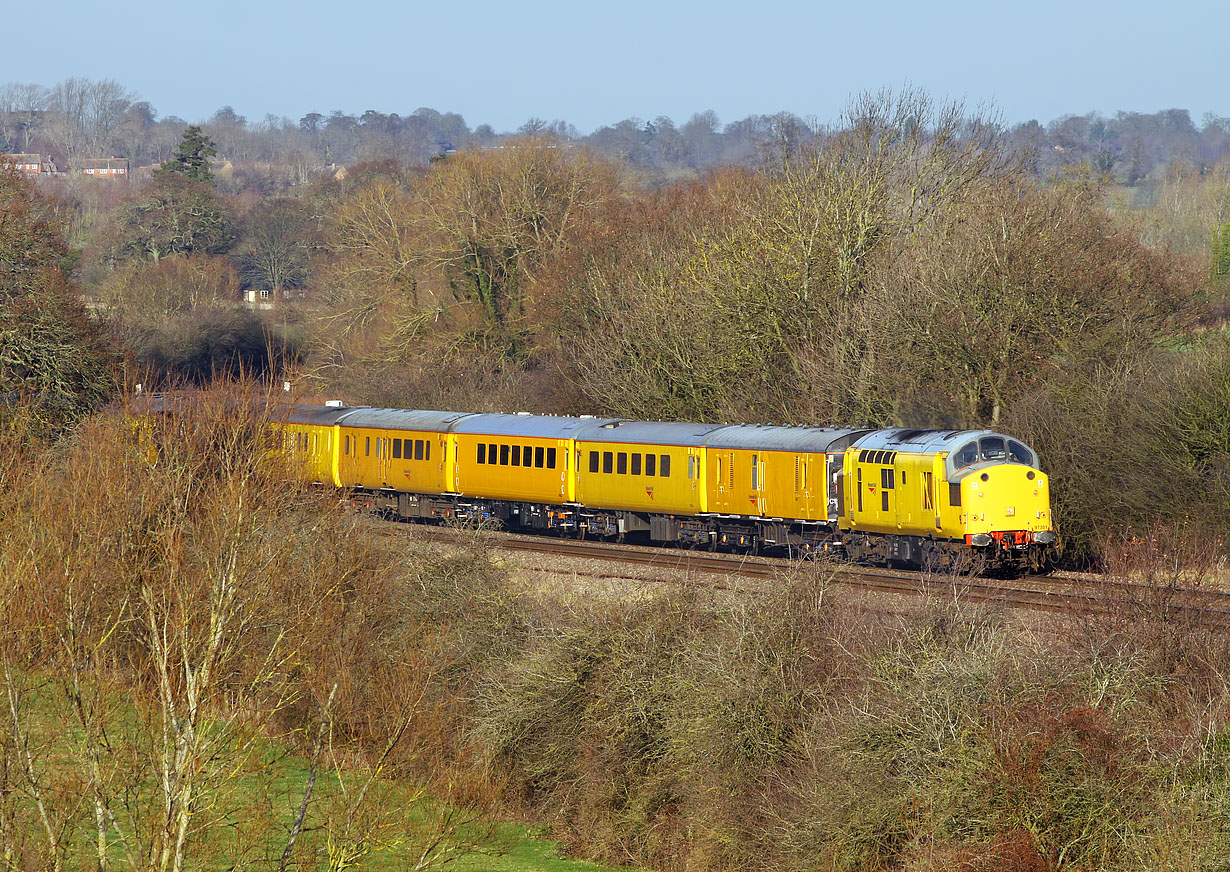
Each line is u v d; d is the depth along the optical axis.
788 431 81.06
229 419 53.22
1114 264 91.94
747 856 48.03
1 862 34.22
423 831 48.03
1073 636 49.34
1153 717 44.56
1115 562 57.22
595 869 50.31
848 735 46.34
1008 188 100.31
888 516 73.31
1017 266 89.75
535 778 55.91
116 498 50.12
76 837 42.34
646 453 86.25
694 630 55.44
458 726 56.72
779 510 79.25
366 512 71.19
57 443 74.50
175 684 38.22
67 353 104.56
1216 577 61.78
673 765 52.06
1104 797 41.19
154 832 36.03
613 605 58.41
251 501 46.62
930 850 41.56
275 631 47.66
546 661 56.53
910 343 91.94
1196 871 37.94
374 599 58.72
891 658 48.88
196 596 39.16
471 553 65.88
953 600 52.06
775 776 49.12
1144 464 76.56
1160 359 83.94
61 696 39.84
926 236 103.75
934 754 44.22
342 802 45.25
